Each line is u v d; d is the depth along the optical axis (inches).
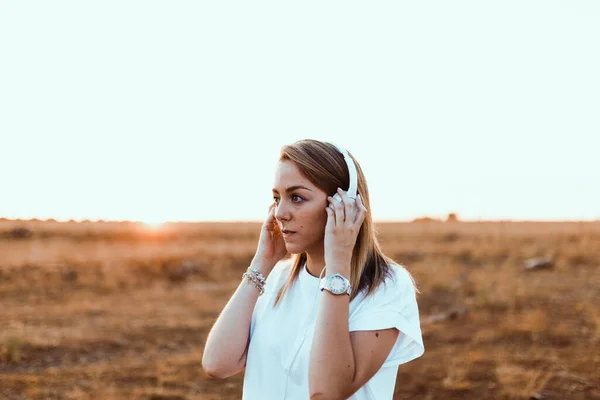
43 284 497.4
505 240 737.0
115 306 426.0
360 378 65.9
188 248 712.4
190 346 321.7
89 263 572.4
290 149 72.1
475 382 249.9
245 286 79.6
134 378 263.9
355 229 68.4
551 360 274.8
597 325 332.5
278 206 72.2
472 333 329.1
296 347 71.2
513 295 415.2
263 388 73.4
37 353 298.8
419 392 241.8
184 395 241.6
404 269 75.7
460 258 631.8
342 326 64.8
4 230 842.8
